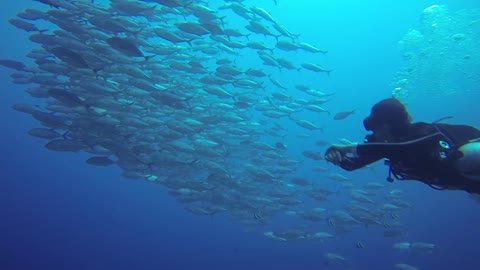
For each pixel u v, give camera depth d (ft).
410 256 76.48
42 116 38.22
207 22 35.09
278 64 42.88
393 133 8.31
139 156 42.88
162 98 35.68
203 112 46.39
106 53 34.12
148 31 39.68
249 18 40.11
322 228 81.46
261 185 50.62
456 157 7.58
